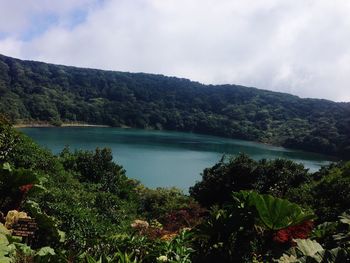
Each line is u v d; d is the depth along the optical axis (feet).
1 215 24.81
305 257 16.26
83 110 445.37
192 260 20.81
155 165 215.31
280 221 21.25
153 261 20.77
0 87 392.88
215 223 21.84
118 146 287.07
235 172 92.27
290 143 389.39
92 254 22.31
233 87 588.91
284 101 541.34
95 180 67.46
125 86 536.01
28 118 381.19
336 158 324.19
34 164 49.11
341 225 25.73
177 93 558.15
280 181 89.92
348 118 398.01
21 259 18.29
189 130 495.82
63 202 37.01
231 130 472.44
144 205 73.77
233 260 20.85
